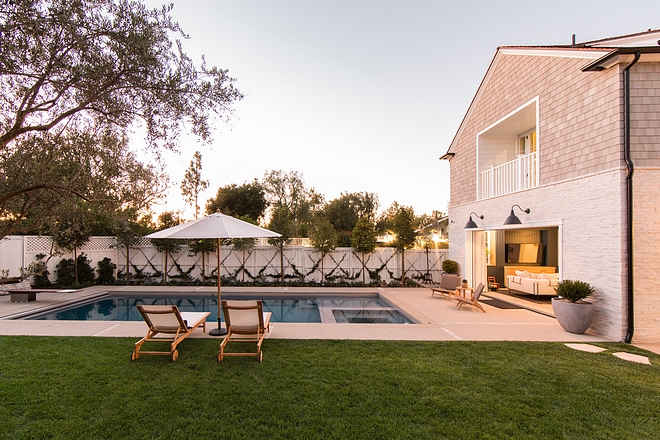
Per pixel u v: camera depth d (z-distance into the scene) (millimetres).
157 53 3912
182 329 5848
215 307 11492
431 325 7758
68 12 3164
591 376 4672
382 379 4492
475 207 12695
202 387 4199
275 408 3689
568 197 7988
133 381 4371
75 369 4758
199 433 3195
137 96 4184
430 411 3654
